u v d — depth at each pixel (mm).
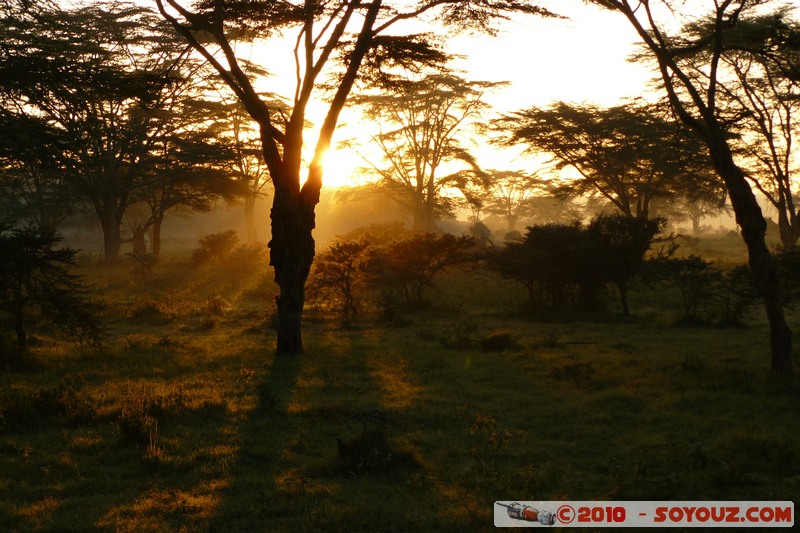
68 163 15258
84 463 7652
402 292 27094
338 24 14688
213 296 24328
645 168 39000
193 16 14711
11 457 7844
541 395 11047
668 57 12570
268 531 5867
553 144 39469
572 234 23016
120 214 42438
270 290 28891
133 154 40812
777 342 12125
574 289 24297
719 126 12539
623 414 9797
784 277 18703
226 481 7082
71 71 14398
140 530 5832
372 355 14875
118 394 10922
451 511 6207
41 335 17906
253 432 9008
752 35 13297
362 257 23406
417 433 8812
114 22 32188
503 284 28734
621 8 12773
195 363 14000
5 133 13727
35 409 9711
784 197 37500
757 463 7504
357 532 5883
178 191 45500
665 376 12305
